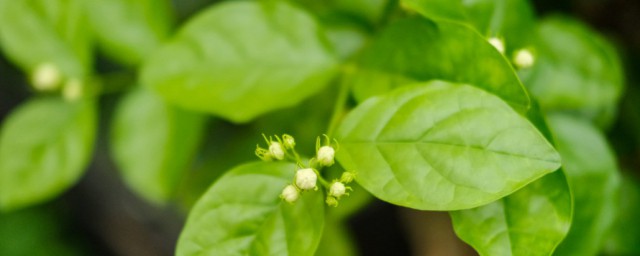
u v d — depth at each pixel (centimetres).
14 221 89
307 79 61
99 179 97
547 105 61
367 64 59
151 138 66
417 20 56
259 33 61
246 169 55
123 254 98
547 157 52
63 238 94
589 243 58
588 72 61
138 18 67
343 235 67
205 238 54
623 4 73
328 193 54
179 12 77
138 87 67
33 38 66
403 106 54
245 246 54
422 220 85
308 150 67
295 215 55
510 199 54
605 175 60
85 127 67
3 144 66
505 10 58
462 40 55
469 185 52
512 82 54
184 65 61
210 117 68
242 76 61
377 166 54
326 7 67
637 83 71
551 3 73
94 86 67
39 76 66
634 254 66
